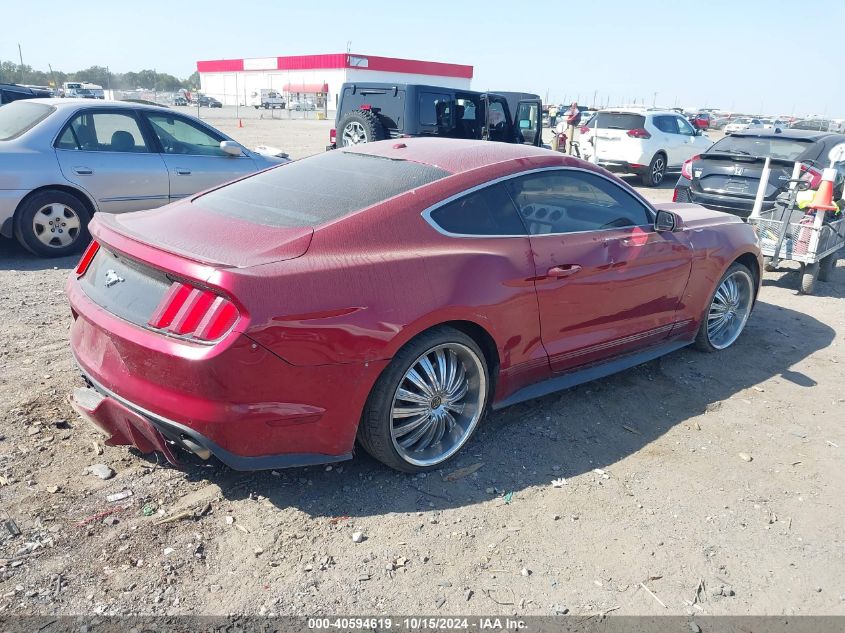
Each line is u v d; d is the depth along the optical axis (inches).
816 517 122.4
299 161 157.2
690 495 126.6
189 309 102.3
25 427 134.3
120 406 110.5
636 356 173.2
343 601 96.0
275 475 124.2
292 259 108.0
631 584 103.0
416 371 122.0
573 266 143.1
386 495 120.6
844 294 278.1
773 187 314.7
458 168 135.9
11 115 287.7
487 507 119.2
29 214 263.7
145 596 94.3
